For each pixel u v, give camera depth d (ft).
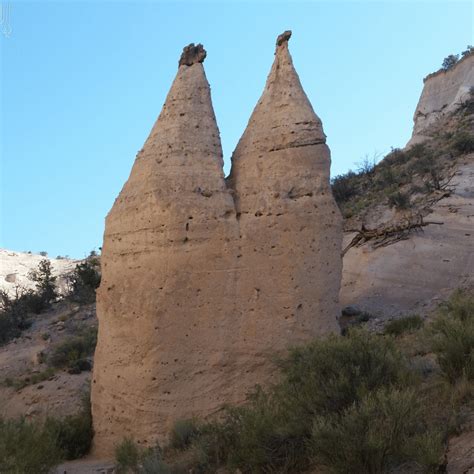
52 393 56.29
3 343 86.79
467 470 17.72
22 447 23.52
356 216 99.35
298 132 39.65
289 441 22.12
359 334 27.09
